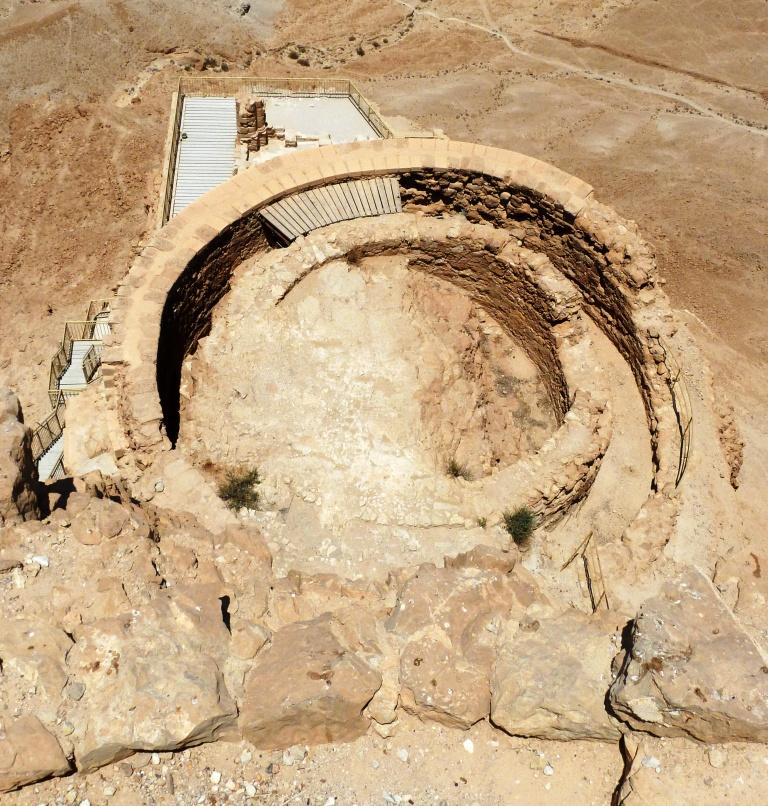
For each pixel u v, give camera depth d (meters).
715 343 30.11
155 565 11.24
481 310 23.75
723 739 9.66
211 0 49.78
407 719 10.55
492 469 19.44
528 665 10.48
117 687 9.47
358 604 11.98
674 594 10.73
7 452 10.66
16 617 9.93
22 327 29.83
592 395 19.41
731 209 36.53
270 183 21.73
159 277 19.19
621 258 19.73
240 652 10.34
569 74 47.94
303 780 9.92
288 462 17.27
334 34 51.88
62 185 35.78
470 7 54.84
